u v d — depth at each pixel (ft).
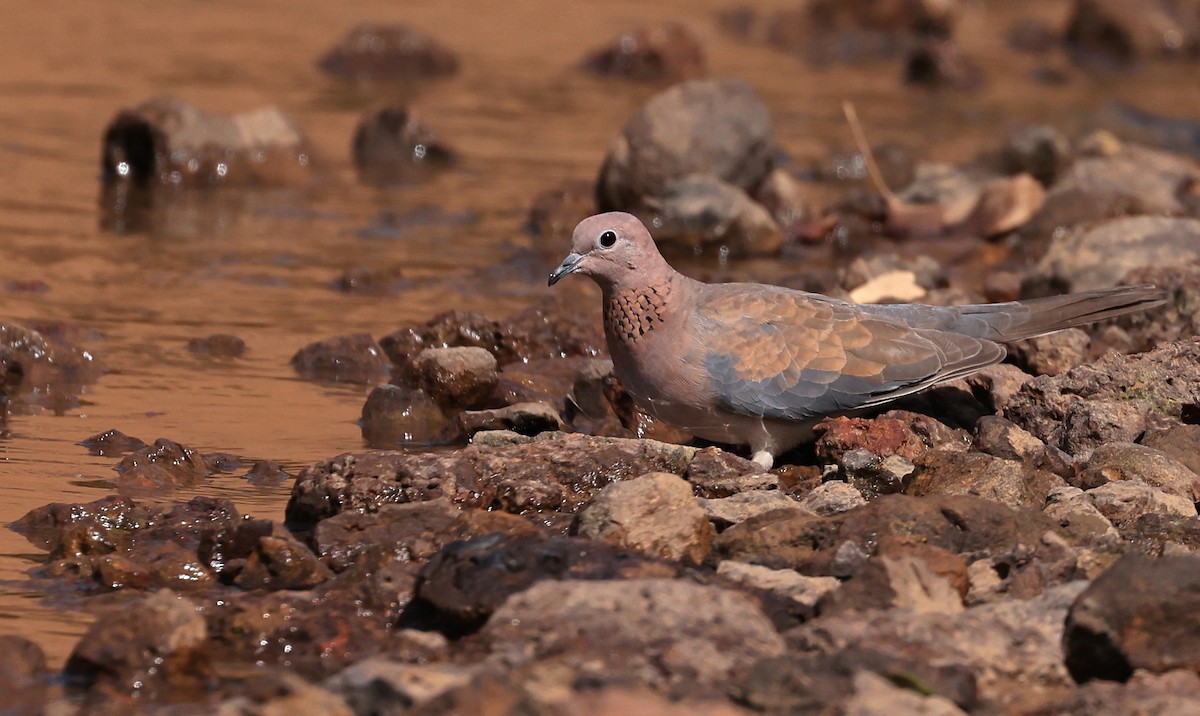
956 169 77.56
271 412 45.91
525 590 30.19
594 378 45.85
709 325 41.09
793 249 68.54
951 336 42.34
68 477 39.81
